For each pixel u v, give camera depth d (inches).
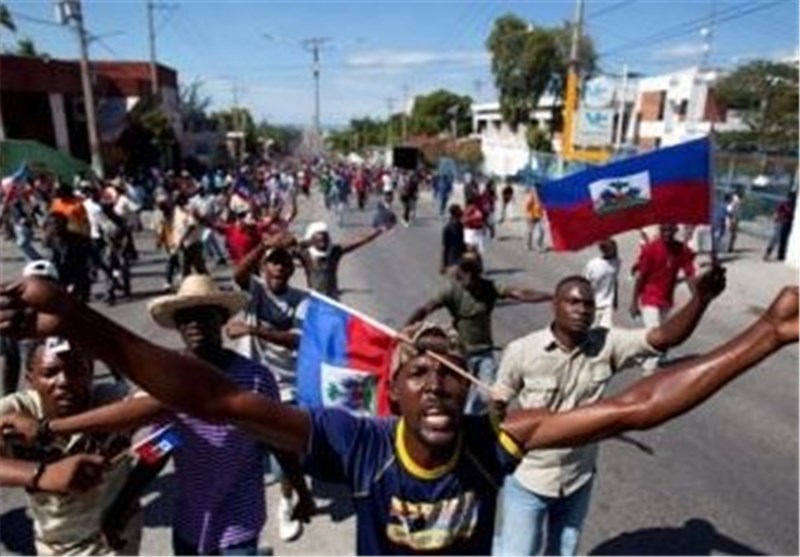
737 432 292.2
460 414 80.7
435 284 607.2
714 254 144.3
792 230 728.3
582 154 1352.1
